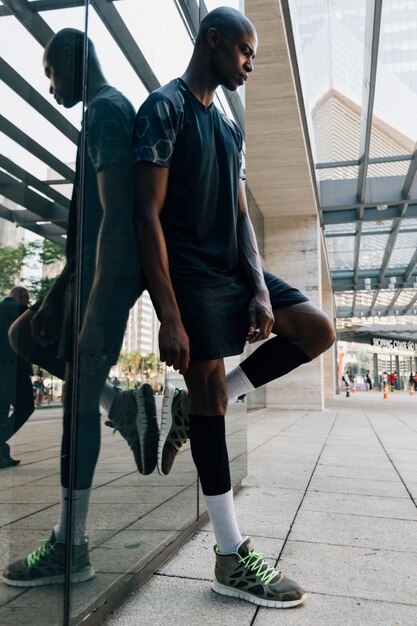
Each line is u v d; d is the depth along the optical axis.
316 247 13.62
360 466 4.31
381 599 1.65
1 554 1.16
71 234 1.38
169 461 1.93
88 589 1.41
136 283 1.74
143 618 1.49
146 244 1.54
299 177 11.15
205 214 1.72
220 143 1.80
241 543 1.67
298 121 8.72
